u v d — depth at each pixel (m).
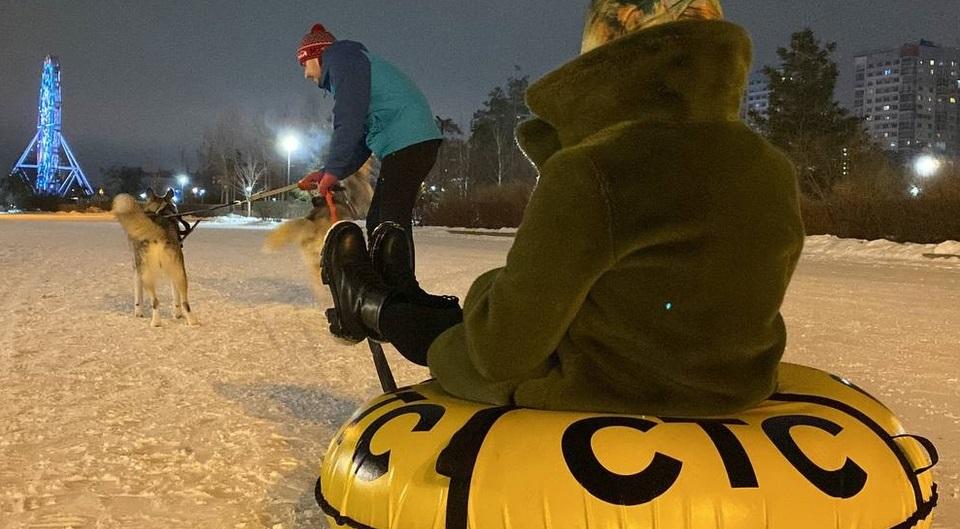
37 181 92.56
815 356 5.89
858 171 26.77
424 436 1.93
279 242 8.02
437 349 2.20
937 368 5.46
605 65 1.78
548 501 1.71
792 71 31.23
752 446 1.79
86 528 2.77
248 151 58.69
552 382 1.93
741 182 1.78
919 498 1.93
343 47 4.30
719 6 1.92
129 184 84.62
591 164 1.74
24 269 12.00
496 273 2.12
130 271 11.82
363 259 2.72
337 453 2.12
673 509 1.68
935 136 106.06
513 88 60.50
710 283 1.77
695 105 1.78
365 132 4.36
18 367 5.23
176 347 6.05
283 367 5.37
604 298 1.85
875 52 109.12
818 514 1.72
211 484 3.19
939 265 14.71
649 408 1.90
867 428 1.97
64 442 3.68
